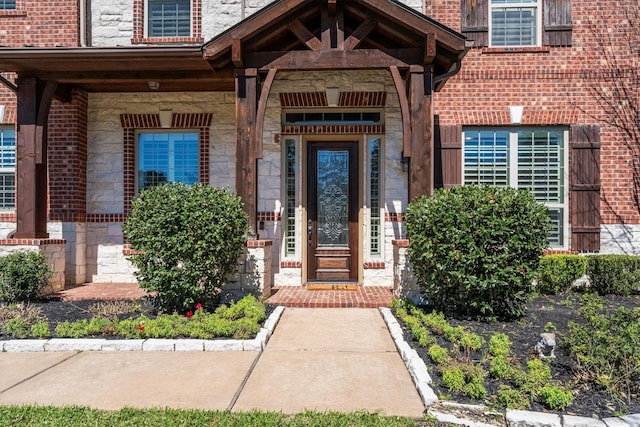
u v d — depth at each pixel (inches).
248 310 228.5
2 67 286.2
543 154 336.8
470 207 225.5
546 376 148.6
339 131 328.8
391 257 327.9
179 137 351.6
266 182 331.9
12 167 349.1
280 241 331.3
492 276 217.5
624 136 329.1
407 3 336.2
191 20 345.7
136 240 234.5
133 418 127.5
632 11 328.2
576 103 331.0
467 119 333.4
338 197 337.4
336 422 125.1
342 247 337.4
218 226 232.4
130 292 299.7
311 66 273.0
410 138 268.7
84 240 341.7
